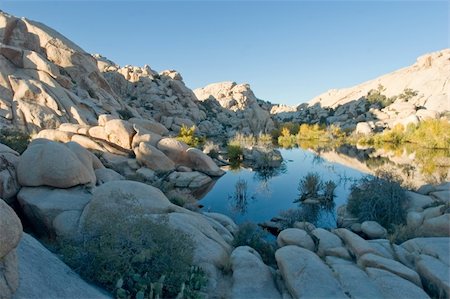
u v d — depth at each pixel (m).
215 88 121.56
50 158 10.76
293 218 14.59
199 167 24.91
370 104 100.25
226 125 82.12
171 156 24.64
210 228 9.37
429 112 63.56
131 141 24.53
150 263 6.23
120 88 72.50
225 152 38.19
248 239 10.02
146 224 6.70
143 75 79.56
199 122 76.00
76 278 5.55
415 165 29.34
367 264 7.27
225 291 6.48
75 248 6.27
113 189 9.13
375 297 5.82
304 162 33.19
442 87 92.38
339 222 14.36
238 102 108.62
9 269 4.18
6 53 39.78
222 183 23.28
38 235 9.73
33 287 4.50
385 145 50.03
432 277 6.59
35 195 10.19
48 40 50.59
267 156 31.31
